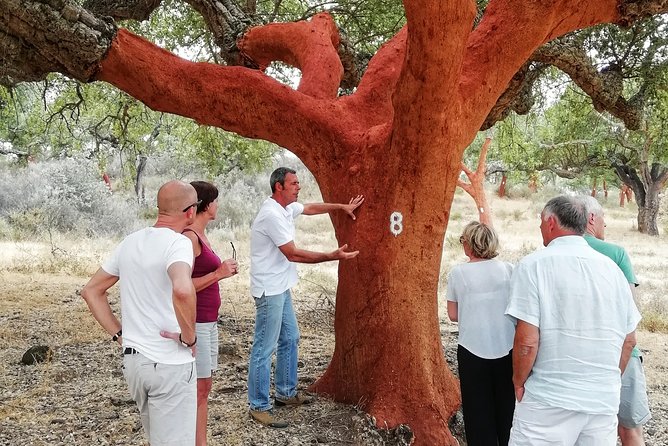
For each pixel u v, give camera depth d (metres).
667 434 5.11
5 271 12.29
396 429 4.68
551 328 3.12
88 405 5.13
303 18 9.93
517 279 3.23
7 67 5.01
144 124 13.57
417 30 4.06
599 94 8.64
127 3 7.70
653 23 9.20
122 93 12.11
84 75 5.09
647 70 9.28
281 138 5.45
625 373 4.12
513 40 4.81
